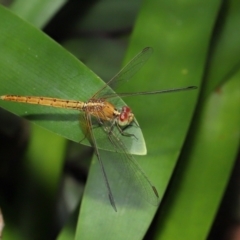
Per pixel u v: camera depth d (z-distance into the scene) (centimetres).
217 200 49
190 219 49
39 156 51
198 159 49
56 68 46
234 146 49
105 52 54
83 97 46
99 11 54
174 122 48
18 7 51
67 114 47
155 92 48
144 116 48
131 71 48
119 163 47
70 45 54
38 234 50
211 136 49
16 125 55
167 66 49
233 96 50
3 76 46
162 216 49
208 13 49
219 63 50
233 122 49
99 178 47
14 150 54
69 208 56
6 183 53
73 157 56
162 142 47
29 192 50
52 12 51
